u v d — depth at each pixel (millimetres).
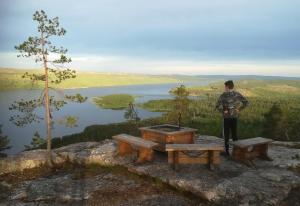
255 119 103688
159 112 178875
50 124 11648
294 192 8414
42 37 11047
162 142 11273
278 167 10180
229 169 9820
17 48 10633
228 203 7695
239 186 8305
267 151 11633
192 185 8500
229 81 10992
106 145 13352
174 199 8305
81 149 13125
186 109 36750
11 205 8195
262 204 7621
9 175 10641
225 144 11188
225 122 11086
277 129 53594
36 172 10984
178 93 36688
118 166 10820
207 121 91312
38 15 10797
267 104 185000
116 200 8305
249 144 10203
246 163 10227
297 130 53281
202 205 7910
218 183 8578
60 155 12281
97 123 129125
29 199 8547
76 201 8320
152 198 8391
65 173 10852
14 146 71625
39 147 27375
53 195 8719
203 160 9750
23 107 10906
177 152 9648
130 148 11727
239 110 10938
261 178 8969
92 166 11258
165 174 9430
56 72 11422
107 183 9531
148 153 10680
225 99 11008
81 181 9812
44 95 11438
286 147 13484
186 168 9953
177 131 11312
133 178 9883
